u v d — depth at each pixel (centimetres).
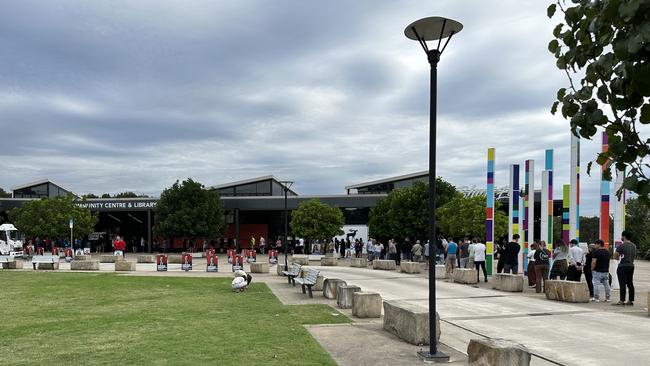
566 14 271
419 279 2150
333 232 4134
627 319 1143
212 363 718
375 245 3447
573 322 1108
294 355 770
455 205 3438
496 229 3353
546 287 1505
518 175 2464
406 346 849
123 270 2745
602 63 240
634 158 247
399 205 3734
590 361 772
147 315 1168
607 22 243
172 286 1858
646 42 204
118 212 5934
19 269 2902
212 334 932
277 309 1259
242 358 748
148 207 5294
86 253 4353
